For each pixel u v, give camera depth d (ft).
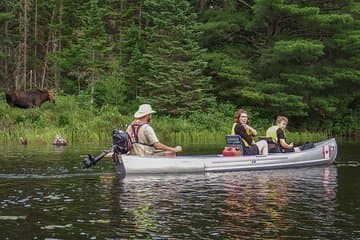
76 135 75.61
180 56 94.58
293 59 100.32
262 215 22.34
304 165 41.32
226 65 99.45
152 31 96.48
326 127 105.40
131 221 21.24
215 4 114.93
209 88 95.81
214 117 92.07
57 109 84.99
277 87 96.53
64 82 108.78
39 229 19.98
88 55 97.55
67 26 108.27
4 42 109.60
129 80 98.94
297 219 21.58
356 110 109.50
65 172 36.09
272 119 100.99
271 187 30.09
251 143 40.22
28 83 114.93
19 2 107.04
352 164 43.37
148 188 29.58
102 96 95.55
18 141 71.36
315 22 98.02
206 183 31.76
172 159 36.47
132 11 108.47
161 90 92.73
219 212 22.90
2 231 19.69
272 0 93.81
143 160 35.68
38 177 33.65
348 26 102.63
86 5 108.27
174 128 84.99
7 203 24.84
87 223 20.92
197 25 97.66
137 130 36.70
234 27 103.45
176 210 23.35
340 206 24.21
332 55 104.58
